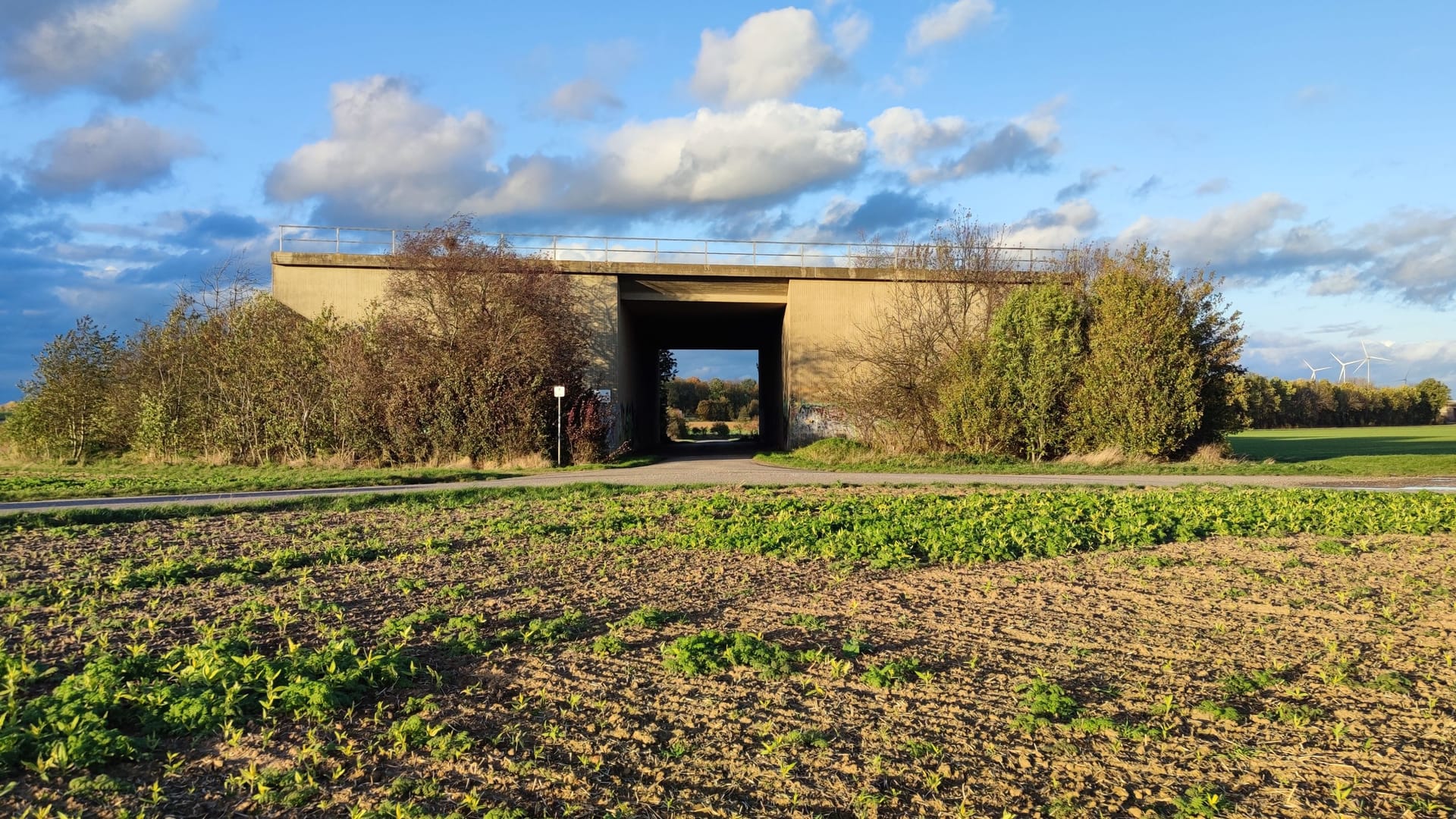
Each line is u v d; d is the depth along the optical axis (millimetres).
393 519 14242
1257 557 11359
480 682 6312
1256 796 4738
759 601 8883
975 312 32188
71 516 13672
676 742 5262
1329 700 6145
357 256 31422
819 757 5113
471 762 4980
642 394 43656
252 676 6066
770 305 35781
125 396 29906
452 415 28125
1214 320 28312
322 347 28953
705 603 8734
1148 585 9680
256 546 11586
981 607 8688
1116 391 27578
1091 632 7754
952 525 13156
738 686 6285
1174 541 12594
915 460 27250
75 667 6422
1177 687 6367
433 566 10414
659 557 11070
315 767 4902
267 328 29422
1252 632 7789
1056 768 5035
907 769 4973
